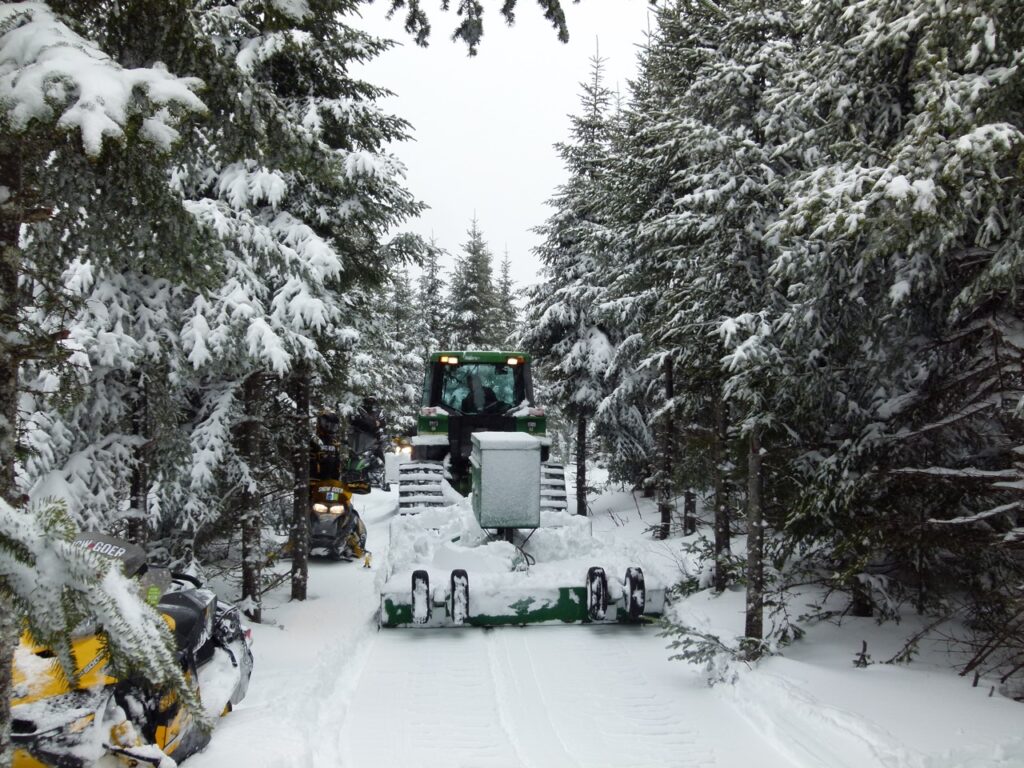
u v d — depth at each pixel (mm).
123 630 1969
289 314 7844
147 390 6773
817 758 4879
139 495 6863
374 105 9203
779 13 9023
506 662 7121
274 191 8078
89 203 3373
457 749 5184
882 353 6395
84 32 2900
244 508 8547
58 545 1904
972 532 6168
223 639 5363
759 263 8250
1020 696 5668
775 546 7855
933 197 4770
